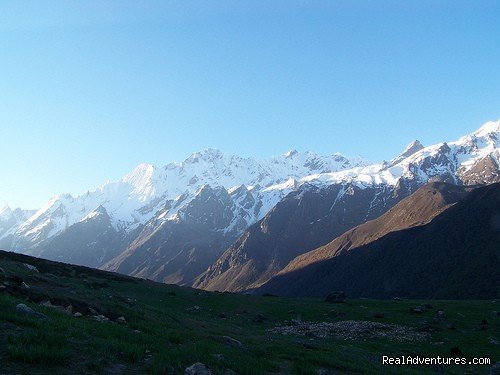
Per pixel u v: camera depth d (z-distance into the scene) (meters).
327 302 83.44
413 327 57.72
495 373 36.34
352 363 30.70
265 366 22.66
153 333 25.83
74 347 17.84
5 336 16.91
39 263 75.81
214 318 61.84
